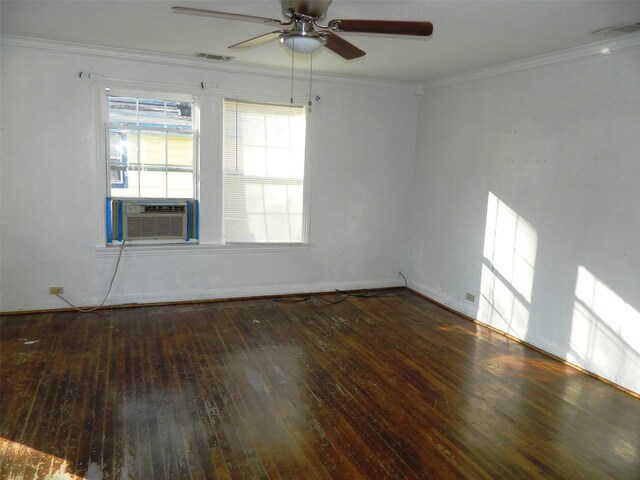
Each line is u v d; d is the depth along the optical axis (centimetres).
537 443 260
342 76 502
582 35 317
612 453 253
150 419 269
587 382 336
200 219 476
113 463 229
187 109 467
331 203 527
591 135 344
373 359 365
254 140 491
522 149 404
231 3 286
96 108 425
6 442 242
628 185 320
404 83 529
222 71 462
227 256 493
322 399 301
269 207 507
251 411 282
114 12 310
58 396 290
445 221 505
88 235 438
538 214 390
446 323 455
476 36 329
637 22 287
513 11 275
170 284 475
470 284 471
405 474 230
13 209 412
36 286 429
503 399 308
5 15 323
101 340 379
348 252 544
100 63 420
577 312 360
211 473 225
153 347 370
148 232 461
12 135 404
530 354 384
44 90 408
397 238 564
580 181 354
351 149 526
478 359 372
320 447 250
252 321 438
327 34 257
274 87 483
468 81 463
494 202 437
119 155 450
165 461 233
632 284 320
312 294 532
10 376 312
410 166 557
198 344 379
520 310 411
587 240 350
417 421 279
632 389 321
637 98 313
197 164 472
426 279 541
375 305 505
